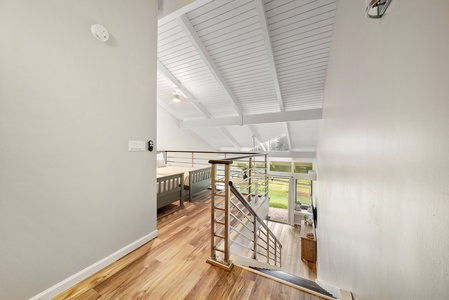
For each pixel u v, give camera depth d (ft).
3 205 3.31
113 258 5.10
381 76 2.60
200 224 7.97
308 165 21.62
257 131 19.69
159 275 4.63
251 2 8.23
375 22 2.85
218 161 4.90
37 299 3.71
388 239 2.29
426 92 1.65
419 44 1.75
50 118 3.84
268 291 4.13
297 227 20.06
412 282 1.78
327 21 8.45
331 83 8.11
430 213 1.56
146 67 5.98
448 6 1.40
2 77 3.23
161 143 18.44
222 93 15.06
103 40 4.69
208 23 9.48
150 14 6.09
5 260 3.36
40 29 3.65
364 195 3.23
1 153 3.27
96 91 4.64
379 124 2.65
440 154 1.46
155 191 6.53
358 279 3.41
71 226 4.24
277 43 9.99
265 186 15.30
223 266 4.86
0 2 3.19
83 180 4.44
